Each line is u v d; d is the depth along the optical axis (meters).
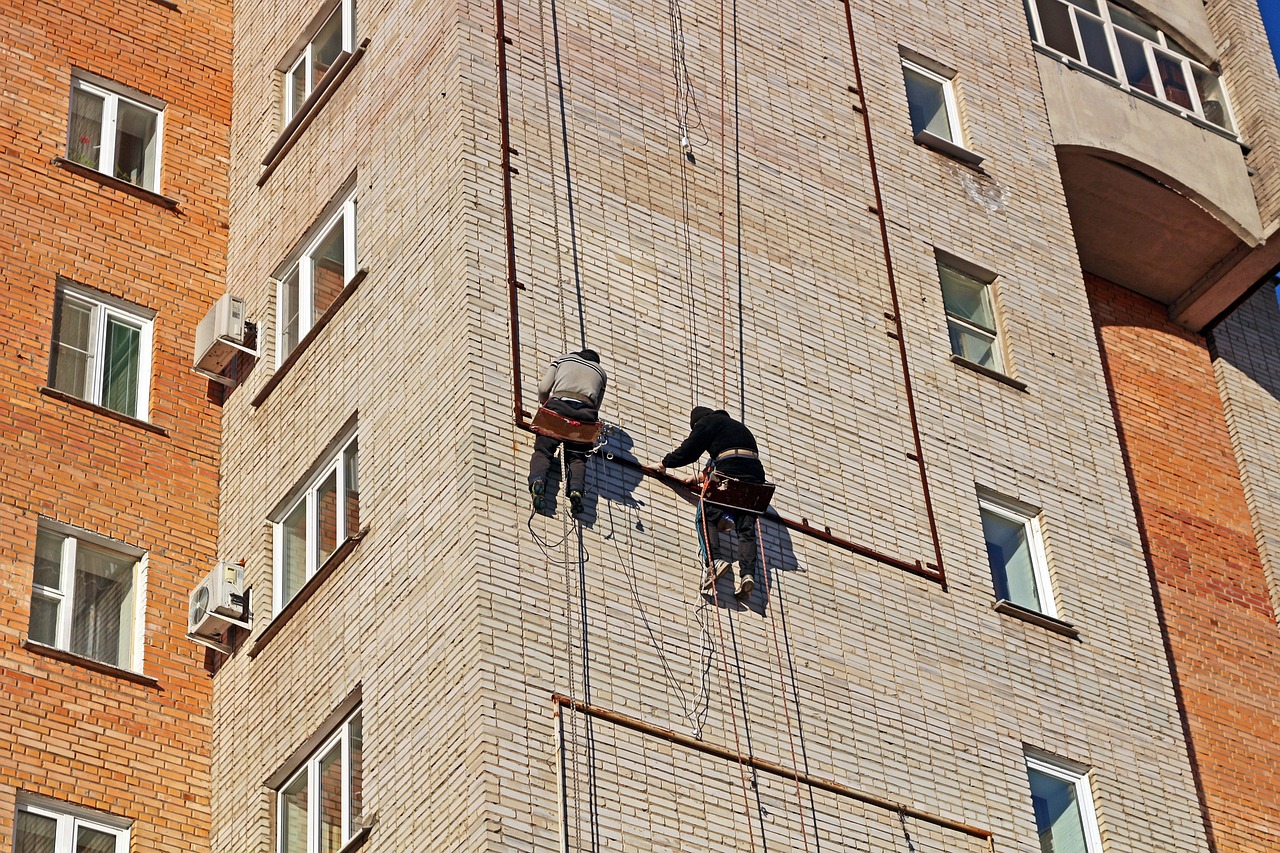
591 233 29.50
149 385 33.41
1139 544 32.72
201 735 29.98
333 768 26.86
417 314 28.64
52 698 28.88
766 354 30.22
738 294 30.61
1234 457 40.19
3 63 35.47
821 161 33.41
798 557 28.41
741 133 32.66
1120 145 38.94
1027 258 35.22
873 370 31.41
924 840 26.81
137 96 36.91
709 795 25.22
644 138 31.30
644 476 27.61
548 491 26.44
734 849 24.97
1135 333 40.88
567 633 25.36
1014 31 38.91
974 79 37.34
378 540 27.48
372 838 25.05
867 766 26.97
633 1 32.94
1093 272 41.16
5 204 33.72
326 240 32.50
